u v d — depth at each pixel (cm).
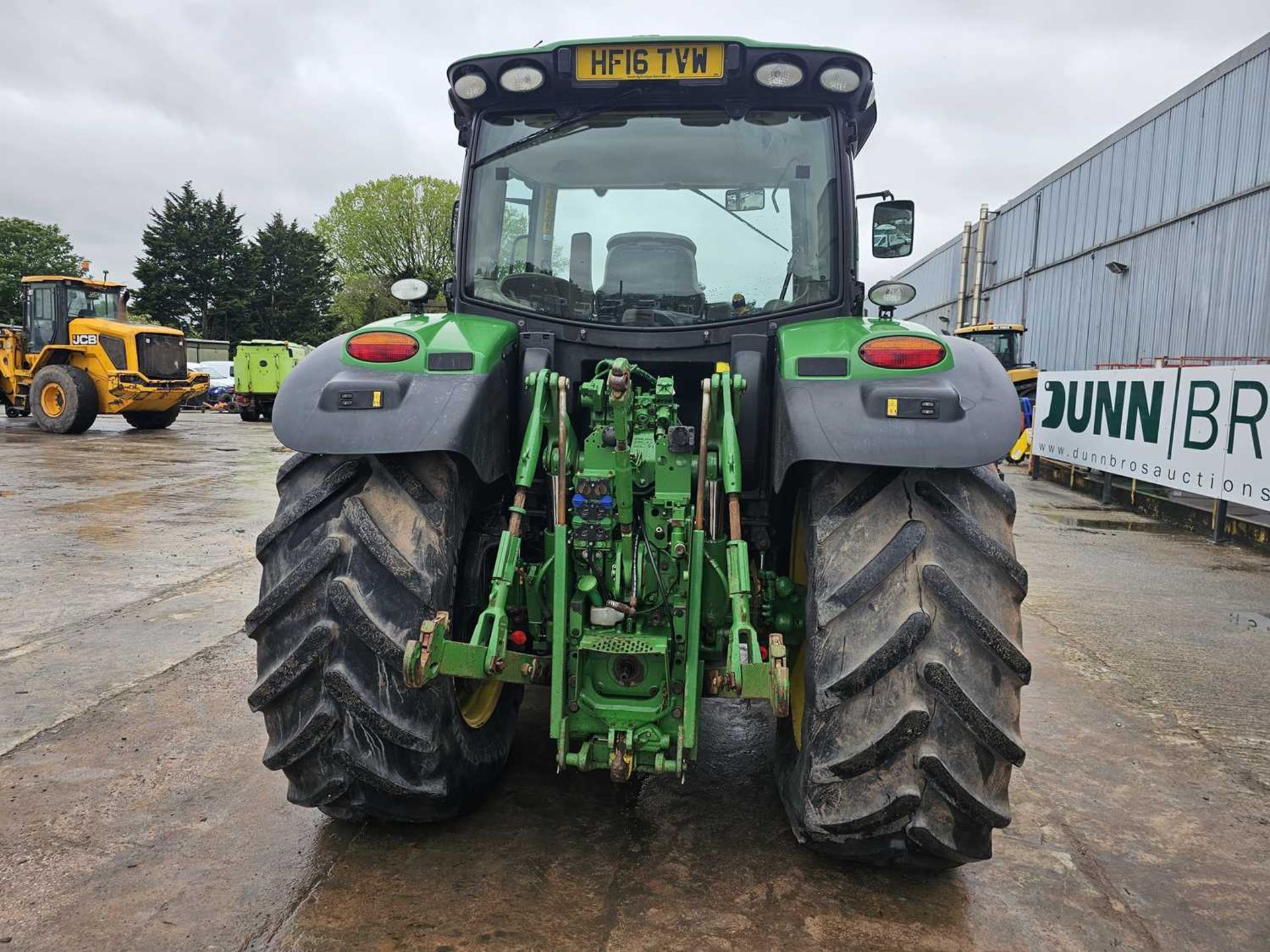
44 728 341
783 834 272
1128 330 2045
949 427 222
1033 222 2606
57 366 1667
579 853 258
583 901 235
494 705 294
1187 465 826
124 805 282
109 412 1719
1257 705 396
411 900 234
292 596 231
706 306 295
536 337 289
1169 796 309
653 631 242
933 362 235
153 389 1725
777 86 281
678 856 258
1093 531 843
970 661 218
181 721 349
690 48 283
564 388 243
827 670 221
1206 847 275
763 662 226
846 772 219
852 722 220
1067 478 1196
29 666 408
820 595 225
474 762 266
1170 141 1878
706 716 369
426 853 256
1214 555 732
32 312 1727
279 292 5312
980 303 2991
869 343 238
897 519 227
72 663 413
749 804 292
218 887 238
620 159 298
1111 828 285
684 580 233
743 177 295
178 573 593
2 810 278
